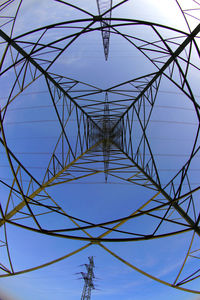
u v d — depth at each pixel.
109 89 17.80
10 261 9.62
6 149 8.81
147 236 8.05
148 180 14.94
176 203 9.86
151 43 11.68
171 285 9.69
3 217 9.02
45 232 8.11
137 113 17.39
